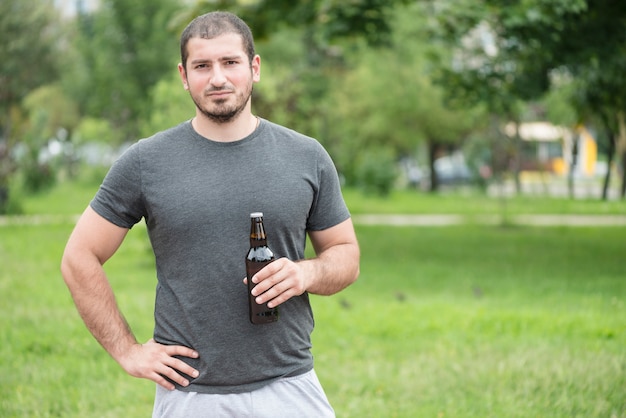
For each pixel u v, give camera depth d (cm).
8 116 2691
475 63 1384
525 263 1234
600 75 1288
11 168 2106
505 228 1870
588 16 1227
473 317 784
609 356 628
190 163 277
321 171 291
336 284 290
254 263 269
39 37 2784
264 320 273
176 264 278
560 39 1235
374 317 805
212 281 275
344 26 1326
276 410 281
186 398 280
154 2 3488
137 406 552
